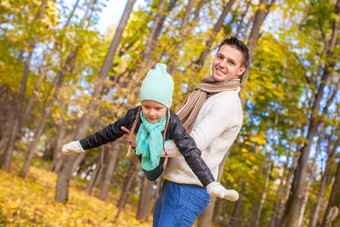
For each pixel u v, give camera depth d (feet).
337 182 22.00
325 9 41.14
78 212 27.89
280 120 52.29
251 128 43.83
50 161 78.02
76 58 39.81
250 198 68.74
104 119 27.25
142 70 26.20
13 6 26.35
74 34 35.76
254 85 27.73
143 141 6.32
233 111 7.06
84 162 93.71
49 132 74.02
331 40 40.81
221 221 70.54
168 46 25.53
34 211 22.38
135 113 6.51
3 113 71.26
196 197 7.14
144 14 37.29
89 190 55.36
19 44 32.19
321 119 39.88
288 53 33.09
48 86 53.31
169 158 7.28
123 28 28.81
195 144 6.32
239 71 7.47
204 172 6.11
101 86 28.12
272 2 25.59
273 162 59.41
